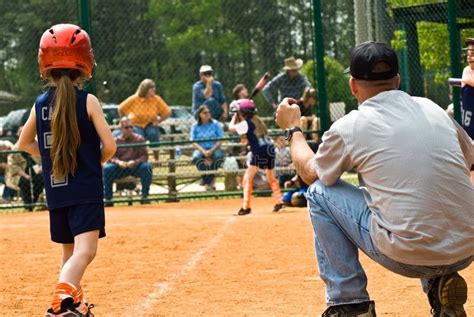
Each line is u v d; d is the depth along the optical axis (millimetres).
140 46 23000
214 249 10133
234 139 16859
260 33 22828
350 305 5137
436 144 4836
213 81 18703
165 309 6906
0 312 6961
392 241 4820
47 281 8391
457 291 4961
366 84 5094
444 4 16781
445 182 4785
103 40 21750
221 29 25156
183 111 24328
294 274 8305
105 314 6781
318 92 16125
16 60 22859
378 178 4863
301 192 15203
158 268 8914
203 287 7805
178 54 24719
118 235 11617
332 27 21250
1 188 19688
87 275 8586
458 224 4812
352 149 4945
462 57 15883
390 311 6578
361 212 5031
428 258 4828
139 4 22812
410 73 17312
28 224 13742
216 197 17328
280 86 17922
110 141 5840
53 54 5867
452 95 15328
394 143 4844
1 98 22250
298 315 6543
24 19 23000
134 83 22891
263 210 14758
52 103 5848
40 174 16781
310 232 11344
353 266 5137
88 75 6043
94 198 5805
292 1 21672
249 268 8734
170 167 17203
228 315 6605
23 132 6047
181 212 14891
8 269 9125
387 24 17969
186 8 25391
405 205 4770
